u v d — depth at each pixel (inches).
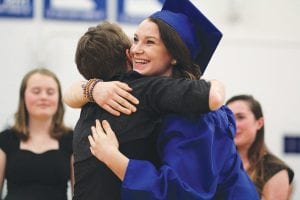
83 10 273.1
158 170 93.8
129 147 94.7
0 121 265.6
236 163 101.1
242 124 172.2
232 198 98.4
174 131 95.0
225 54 281.6
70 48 272.7
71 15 272.7
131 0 274.7
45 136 187.8
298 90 284.8
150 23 100.0
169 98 92.5
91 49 102.5
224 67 281.4
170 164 92.4
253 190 102.3
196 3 281.9
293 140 284.4
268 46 283.9
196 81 93.3
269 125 283.9
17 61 269.3
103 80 103.7
